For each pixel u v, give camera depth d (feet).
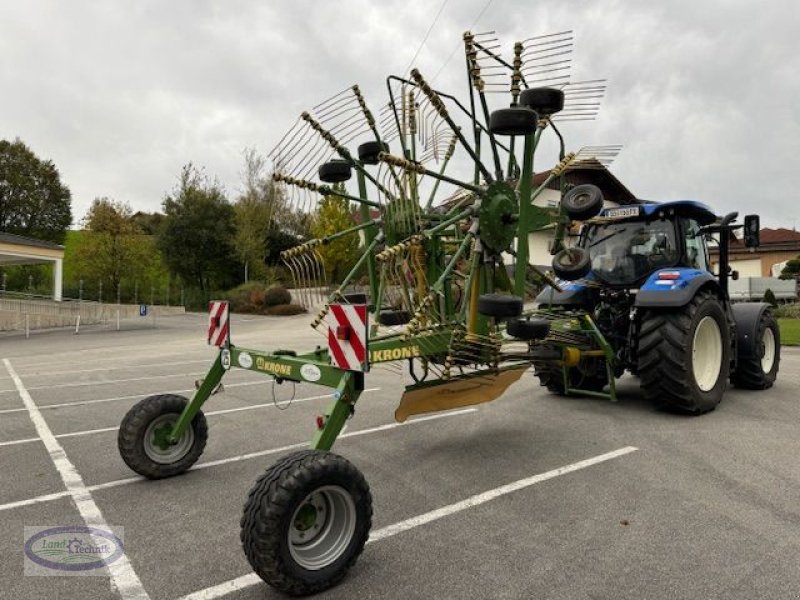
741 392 21.39
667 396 17.35
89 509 11.14
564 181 14.90
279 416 18.80
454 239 13.78
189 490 12.11
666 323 17.11
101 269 100.53
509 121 11.18
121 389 24.85
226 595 8.12
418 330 11.66
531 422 17.29
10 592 8.20
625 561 8.75
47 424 18.24
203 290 105.81
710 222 21.07
